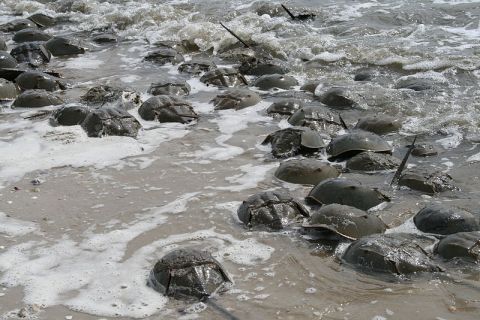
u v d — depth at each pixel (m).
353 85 4.86
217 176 3.85
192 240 3.40
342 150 3.96
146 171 3.91
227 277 3.16
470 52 5.19
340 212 3.38
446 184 3.69
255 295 3.12
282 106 4.48
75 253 3.34
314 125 4.25
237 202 3.62
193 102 4.74
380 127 4.25
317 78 5.08
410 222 3.46
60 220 3.53
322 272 3.21
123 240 3.40
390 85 4.86
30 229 3.47
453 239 3.25
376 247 3.21
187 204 3.62
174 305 3.07
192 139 4.23
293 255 3.29
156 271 3.16
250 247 3.35
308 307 3.06
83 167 3.94
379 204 3.56
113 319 3.03
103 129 4.24
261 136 4.24
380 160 3.87
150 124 4.42
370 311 3.03
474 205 3.54
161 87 4.82
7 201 3.66
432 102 4.54
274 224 3.44
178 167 3.94
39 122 4.42
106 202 3.65
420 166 3.90
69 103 4.61
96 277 3.21
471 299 3.05
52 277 3.21
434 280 3.13
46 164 3.96
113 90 4.70
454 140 4.13
